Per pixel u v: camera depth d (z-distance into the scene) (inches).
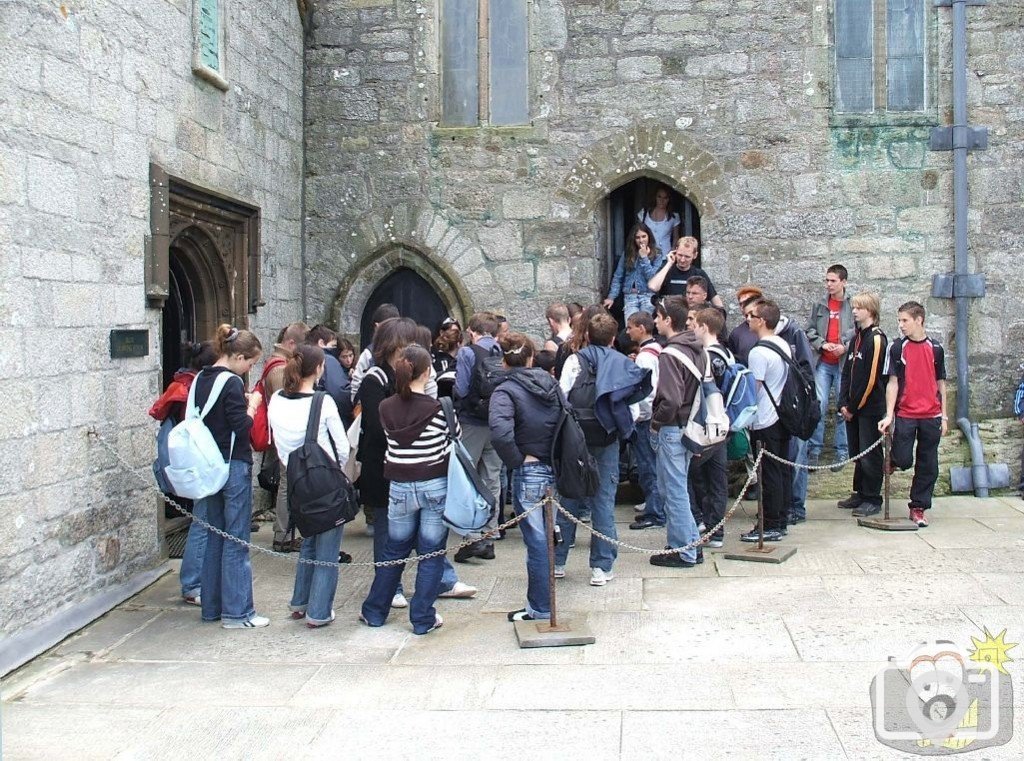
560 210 403.9
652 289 386.3
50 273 231.6
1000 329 390.3
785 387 301.6
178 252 325.7
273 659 225.0
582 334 285.4
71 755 178.9
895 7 395.2
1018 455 386.3
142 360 275.3
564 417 236.2
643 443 331.0
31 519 224.5
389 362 257.9
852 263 394.6
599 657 220.4
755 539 310.8
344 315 413.1
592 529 253.4
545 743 178.9
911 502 332.2
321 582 244.2
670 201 422.3
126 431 266.2
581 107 401.7
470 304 407.5
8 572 216.2
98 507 252.7
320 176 412.5
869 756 170.7
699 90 397.4
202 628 246.2
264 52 369.1
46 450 230.1
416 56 407.5
